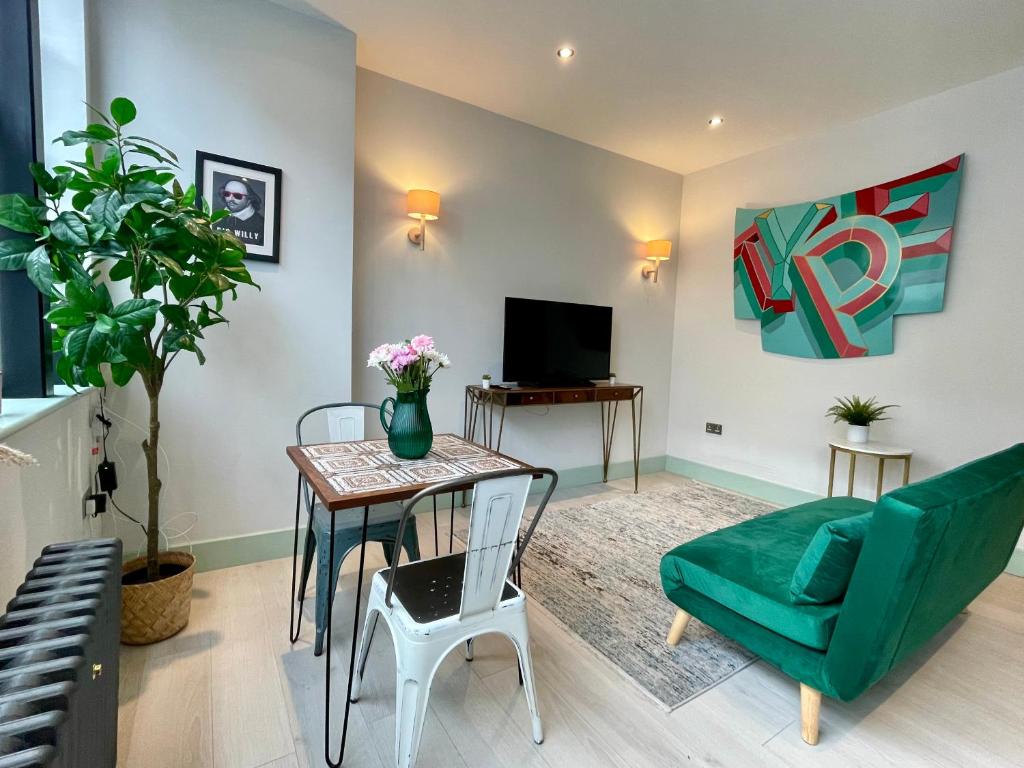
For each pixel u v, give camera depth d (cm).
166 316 158
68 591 98
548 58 266
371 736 139
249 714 145
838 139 336
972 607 224
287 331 242
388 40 254
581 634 193
